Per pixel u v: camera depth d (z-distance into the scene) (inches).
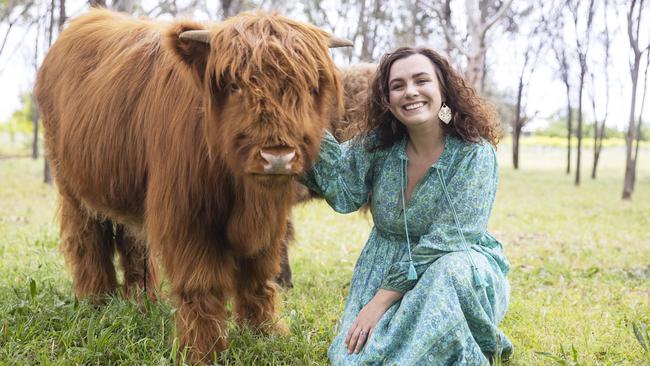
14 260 225.1
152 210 129.8
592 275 234.2
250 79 102.6
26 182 534.9
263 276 144.9
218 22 121.2
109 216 159.3
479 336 119.2
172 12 408.5
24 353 126.9
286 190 122.6
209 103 110.4
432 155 123.3
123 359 129.0
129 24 164.7
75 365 123.0
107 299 164.9
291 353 133.9
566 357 136.6
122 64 148.6
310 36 111.7
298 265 241.8
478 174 119.2
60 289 182.5
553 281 223.5
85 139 151.6
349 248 284.8
